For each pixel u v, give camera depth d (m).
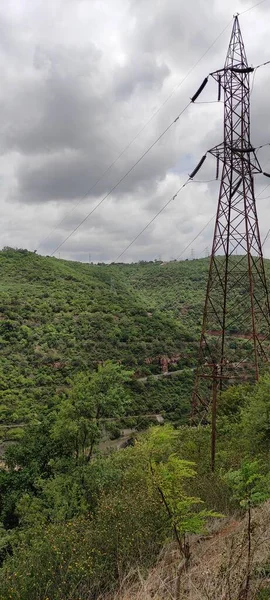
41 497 14.99
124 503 7.05
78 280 95.00
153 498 6.26
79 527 6.91
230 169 22.62
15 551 8.30
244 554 4.29
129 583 5.15
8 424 39.44
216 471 11.02
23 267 96.38
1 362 52.62
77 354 56.75
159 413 43.62
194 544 5.81
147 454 7.01
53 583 5.55
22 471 16.41
